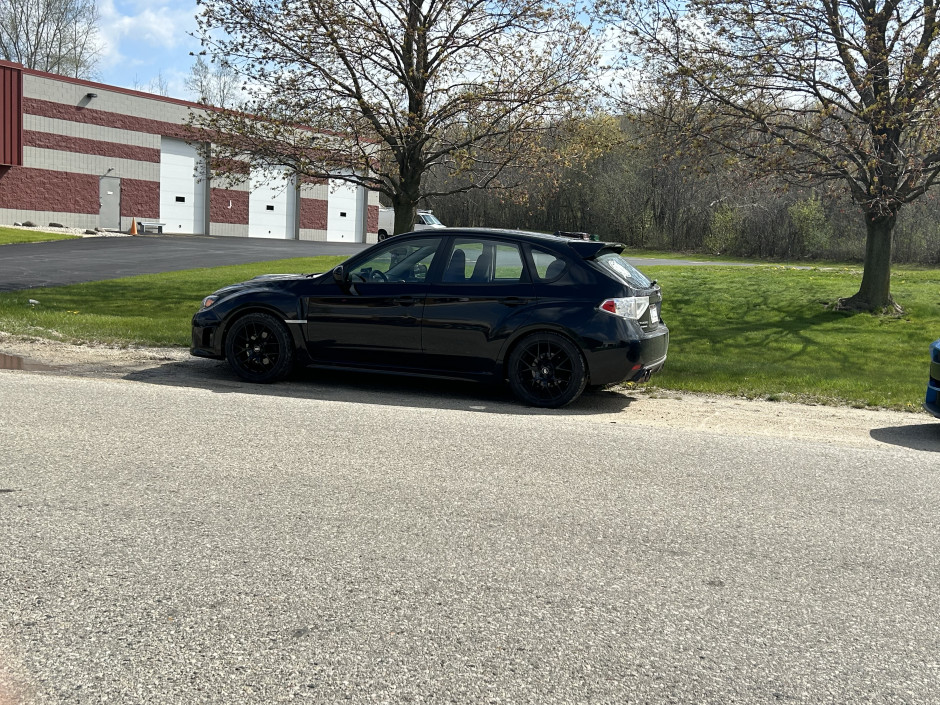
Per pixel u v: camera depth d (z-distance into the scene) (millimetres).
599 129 16109
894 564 3773
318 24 14781
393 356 7996
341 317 8078
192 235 40656
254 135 15711
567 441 5941
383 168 17406
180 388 7469
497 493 4582
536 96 15000
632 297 7574
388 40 14812
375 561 3545
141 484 4469
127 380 7957
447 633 2924
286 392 7742
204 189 42719
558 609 3156
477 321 7711
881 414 7969
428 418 6566
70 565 3377
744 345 12562
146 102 39781
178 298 15469
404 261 8117
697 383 9164
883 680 2723
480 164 16203
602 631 2992
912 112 13953
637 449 5805
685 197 59250
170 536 3732
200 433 5668
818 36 14273
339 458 5172
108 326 11680
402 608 3105
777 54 14328
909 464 5707
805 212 51219
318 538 3781
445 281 7895
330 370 9219
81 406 6383
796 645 2949
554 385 7551
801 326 14367
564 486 4777
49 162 36469
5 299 14258
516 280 7734
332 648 2785
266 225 45469
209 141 16297
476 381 7816
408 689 2553
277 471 4820
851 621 3162
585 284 7551
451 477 4852
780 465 5527
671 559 3721
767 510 4504
